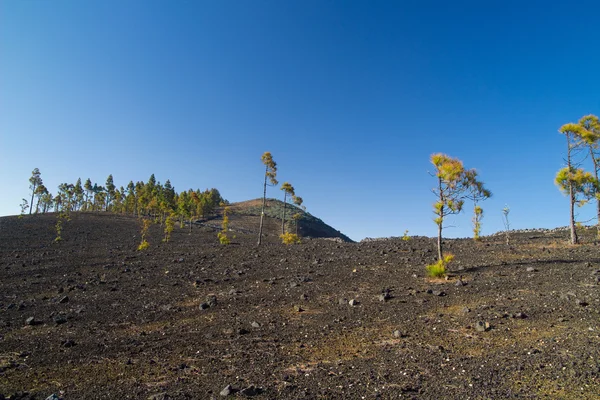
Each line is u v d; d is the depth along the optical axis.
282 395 6.12
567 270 14.28
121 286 17.09
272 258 23.30
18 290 16.92
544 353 7.35
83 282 18.39
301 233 88.62
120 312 12.77
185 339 9.66
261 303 13.06
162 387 6.66
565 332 8.41
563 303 10.46
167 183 96.88
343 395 6.05
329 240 42.56
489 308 10.59
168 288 16.31
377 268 17.83
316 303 12.65
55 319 11.77
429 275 15.55
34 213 71.94
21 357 8.66
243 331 9.99
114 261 25.02
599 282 12.12
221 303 13.32
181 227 59.34
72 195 82.25
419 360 7.45
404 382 6.45
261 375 7.06
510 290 12.34
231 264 21.89
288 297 13.60
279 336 9.58
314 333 9.68
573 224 20.67
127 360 8.17
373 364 7.40
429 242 27.67
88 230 49.44
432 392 6.03
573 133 20.67
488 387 6.11
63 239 40.72
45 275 20.69
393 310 11.22
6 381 7.22
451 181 16.05
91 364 8.10
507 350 7.68
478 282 13.62
